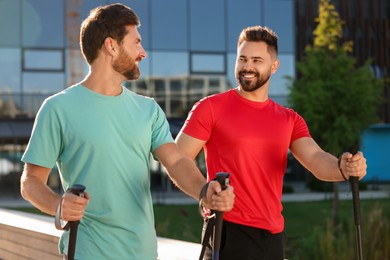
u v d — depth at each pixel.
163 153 3.33
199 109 4.12
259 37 4.07
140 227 3.26
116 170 3.21
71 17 31.67
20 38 31.42
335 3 37.12
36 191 3.18
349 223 13.66
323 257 12.63
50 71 31.69
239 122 4.05
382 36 37.44
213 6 33.12
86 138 3.19
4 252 6.82
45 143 3.23
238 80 4.10
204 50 33.09
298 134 4.24
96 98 3.23
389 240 12.59
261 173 4.01
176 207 25.22
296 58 35.62
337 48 24.47
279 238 4.07
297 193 31.78
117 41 3.23
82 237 3.22
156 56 32.72
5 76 31.38
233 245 3.97
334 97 23.70
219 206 2.79
